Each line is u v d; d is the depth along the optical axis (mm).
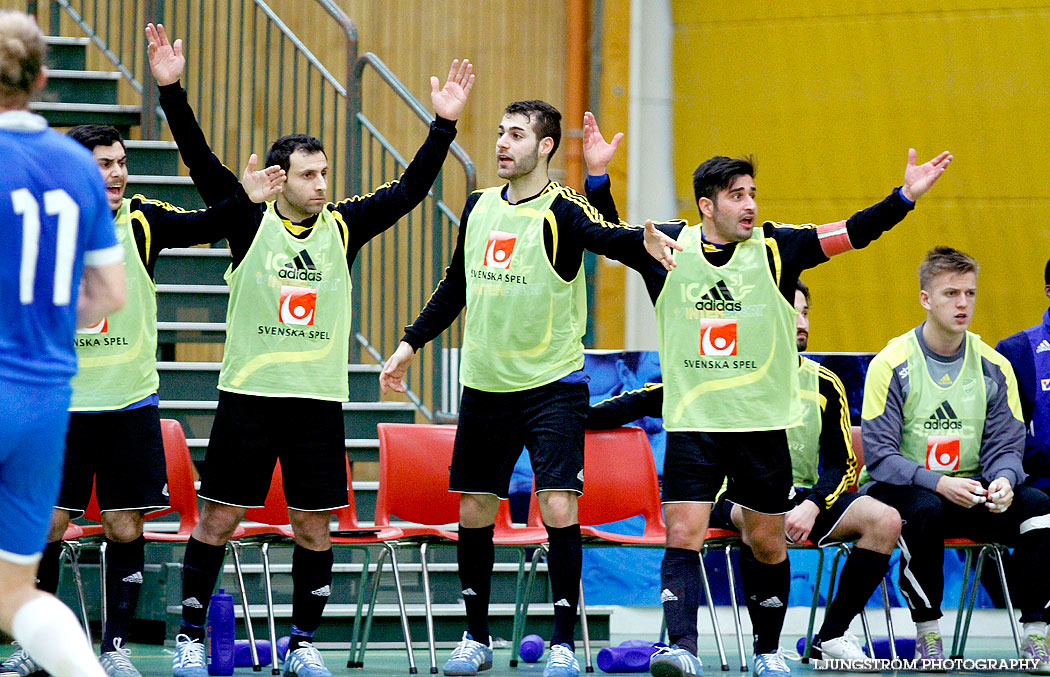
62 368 9625
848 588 17516
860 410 22781
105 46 28531
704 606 23297
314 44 31953
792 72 31578
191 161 15422
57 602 9594
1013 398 18578
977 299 30406
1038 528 17594
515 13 33188
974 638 23219
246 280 15508
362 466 30875
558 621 15492
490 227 15969
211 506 15484
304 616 15820
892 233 30875
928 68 30656
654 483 19422
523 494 22375
